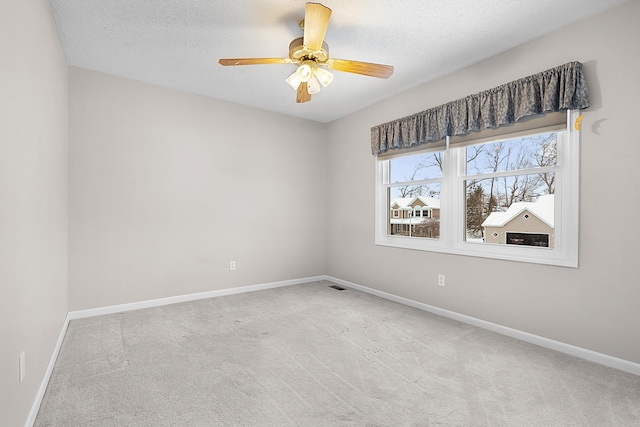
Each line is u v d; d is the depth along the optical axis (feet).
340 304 12.35
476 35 8.55
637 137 7.02
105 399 6.11
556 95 8.06
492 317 9.62
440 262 11.12
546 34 8.43
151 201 11.94
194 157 12.89
